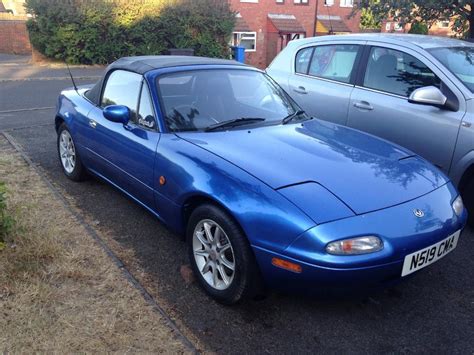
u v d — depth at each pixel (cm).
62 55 1900
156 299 309
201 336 276
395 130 478
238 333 280
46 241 354
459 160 423
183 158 331
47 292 299
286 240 264
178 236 366
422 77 466
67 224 402
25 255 332
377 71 509
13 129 750
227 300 299
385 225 271
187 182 317
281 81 607
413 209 287
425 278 347
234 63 455
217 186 298
